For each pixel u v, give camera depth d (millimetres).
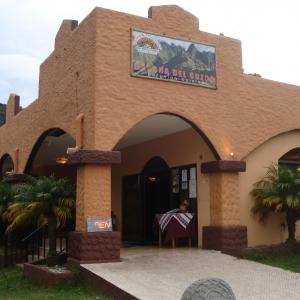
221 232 11656
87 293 8453
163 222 12773
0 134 20281
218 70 12430
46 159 20297
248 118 12859
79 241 9828
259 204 12531
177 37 11797
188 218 12672
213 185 12281
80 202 10258
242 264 9977
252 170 13016
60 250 11297
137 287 7719
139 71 11078
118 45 10906
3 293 9109
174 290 7582
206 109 12070
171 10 11828
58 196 10328
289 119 13789
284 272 9273
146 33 11320
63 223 11250
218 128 12203
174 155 14156
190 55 11945
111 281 8086
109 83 10648
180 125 13164
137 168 16297
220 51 12555
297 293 7730
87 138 10648
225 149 12219
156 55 11398
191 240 12844
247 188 12812
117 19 10992
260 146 13305
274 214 13031
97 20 10734
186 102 11734
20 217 10398
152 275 8656
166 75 11477
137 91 11008
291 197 11508
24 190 10766
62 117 12469
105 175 10336
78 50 11594
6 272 11602
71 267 9742
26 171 16203
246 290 7871
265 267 9734
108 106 10555
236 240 11727
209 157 12609
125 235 16734
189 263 9953
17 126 17547
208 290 4500
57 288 8945
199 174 12953
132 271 8977
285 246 11242
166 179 14922
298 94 14164
